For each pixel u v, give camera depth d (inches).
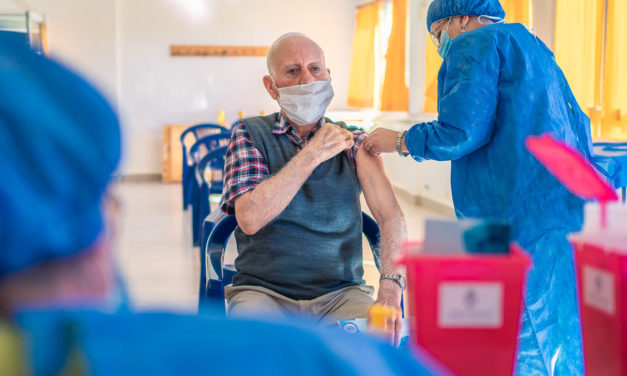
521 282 25.1
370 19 326.3
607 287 26.4
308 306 65.9
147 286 151.9
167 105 348.5
